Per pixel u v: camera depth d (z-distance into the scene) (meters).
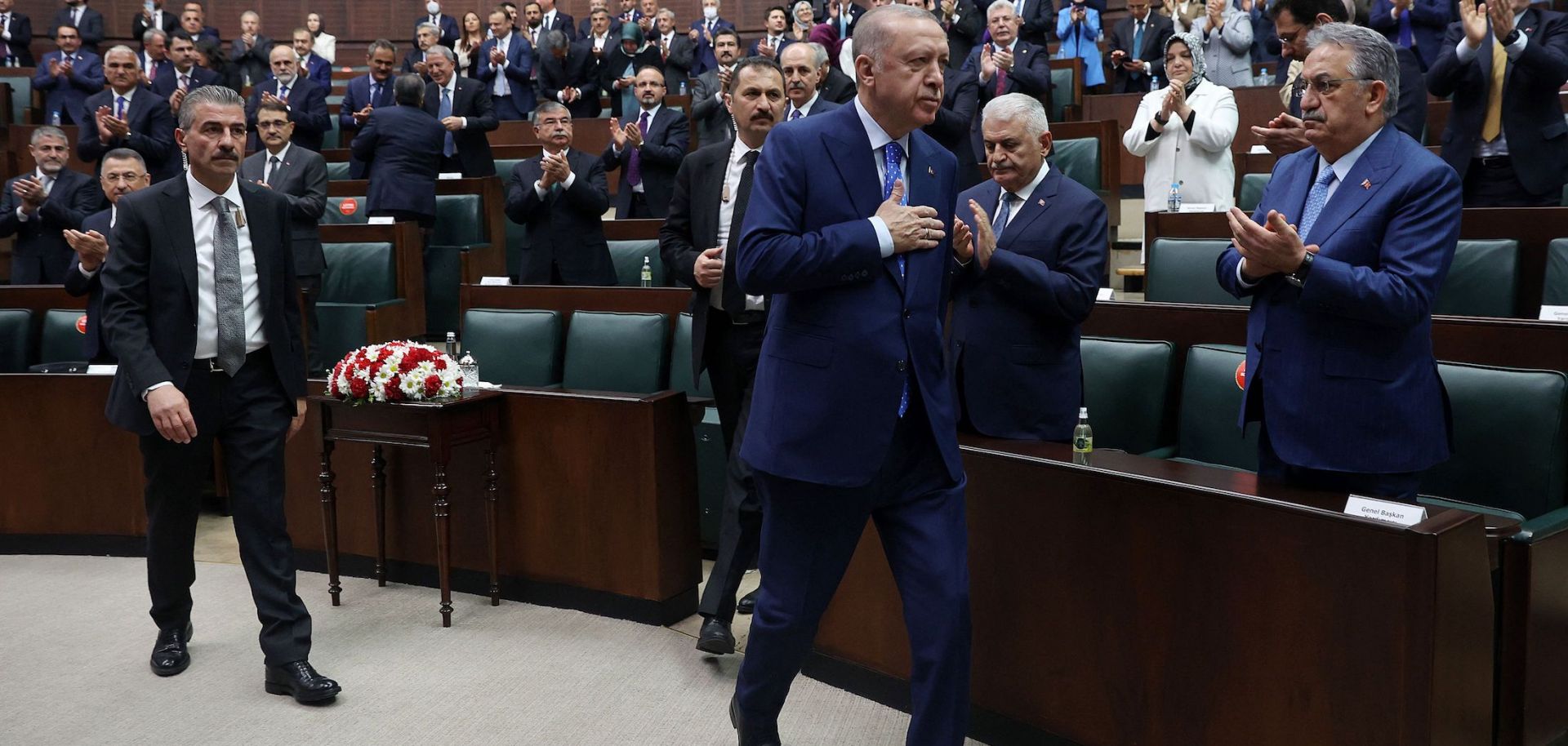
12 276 6.70
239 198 3.29
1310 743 2.25
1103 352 3.64
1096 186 6.82
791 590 2.38
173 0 14.65
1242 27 8.09
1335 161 2.44
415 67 9.35
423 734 3.02
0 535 4.88
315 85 8.63
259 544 3.28
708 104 7.73
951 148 6.14
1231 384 3.37
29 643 3.77
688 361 4.54
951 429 2.35
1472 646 2.14
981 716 2.89
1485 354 3.14
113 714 3.19
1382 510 2.17
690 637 3.71
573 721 3.08
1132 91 8.80
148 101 8.16
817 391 2.23
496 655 3.57
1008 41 6.93
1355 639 2.17
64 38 10.48
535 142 9.70
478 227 7.07
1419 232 2.28
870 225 2.15
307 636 3.31
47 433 4.82
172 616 3.50
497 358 4.80
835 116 2.29
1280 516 2.27
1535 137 4.52
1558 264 3.66
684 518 3.89
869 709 3.11
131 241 3.16
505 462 4.07
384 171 6.71
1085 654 2.65
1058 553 2.69
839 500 2.30
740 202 3.32
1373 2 7.32
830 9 9.84
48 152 6.66
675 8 14.92
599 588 3.93
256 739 3.01
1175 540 2.46
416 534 4.27
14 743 3.03
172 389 3.08
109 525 4.84
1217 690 2.40
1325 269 2.21
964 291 3.18
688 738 2.97
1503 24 4.35
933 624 2.31
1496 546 2.30
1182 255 4.49
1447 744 2.11
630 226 6.25
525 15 11.24
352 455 4.36
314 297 5.90
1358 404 2.33
